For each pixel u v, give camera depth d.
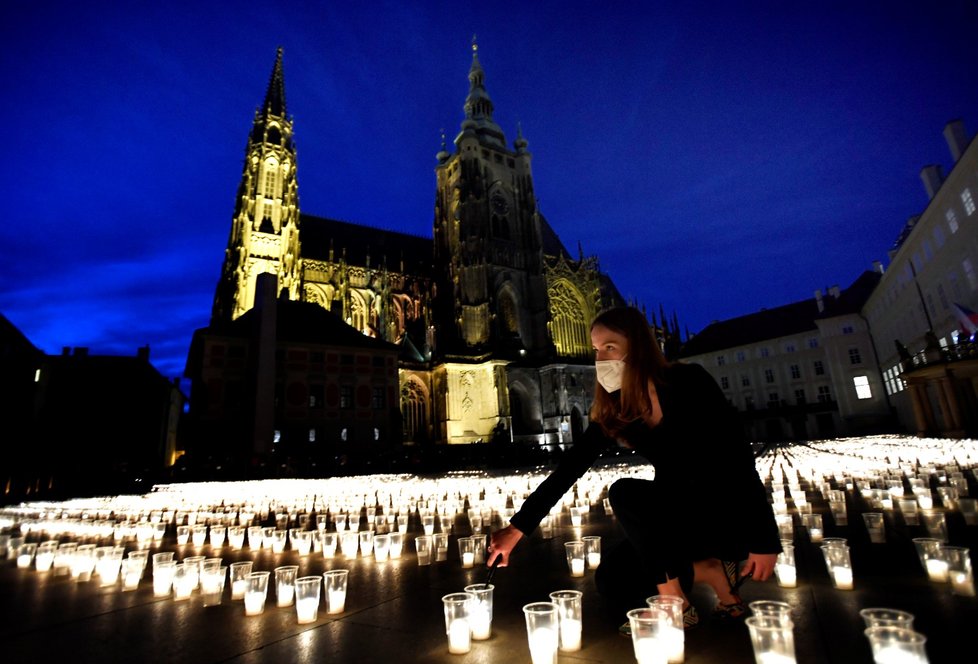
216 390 46.47
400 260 84.50
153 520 9.33
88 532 9.78
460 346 71.75
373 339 57.88
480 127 88.00
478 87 93.88
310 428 50.12
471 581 5.12
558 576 5.16
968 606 3.49
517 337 75.31
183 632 3.84
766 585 4.38
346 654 3.29
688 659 2.93
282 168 69.12
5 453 35.78
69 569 6.05
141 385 50.59
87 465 34.97
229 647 3.49
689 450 3.38
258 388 45.34
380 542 6.28
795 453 28.30
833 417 74.12
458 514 10.91
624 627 3.43
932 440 29.05
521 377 71.88
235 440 45.94
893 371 61.91
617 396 3.71
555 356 73.75
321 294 70.94
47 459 39.38
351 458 45.81
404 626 3.80
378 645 3.42
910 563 4.80
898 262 48.97
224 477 36.72
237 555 7.00
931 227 40.00
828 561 4.20
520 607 4.19
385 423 54.12
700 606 3.97
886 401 68.12
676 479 3.43
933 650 2.77
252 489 20.89
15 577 5.96
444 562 6.10
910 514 6.56
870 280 75.06
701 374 3.54
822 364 76.69
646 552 3.41
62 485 27.61
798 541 6.11
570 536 7.40
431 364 68.25
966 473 12.09
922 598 3.74
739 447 3.35
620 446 3.95
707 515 3.36
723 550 3.35
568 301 83.00
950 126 37.38
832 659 2.78
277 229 66.56
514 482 17.69
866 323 70.75
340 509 10.31
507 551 3.64
